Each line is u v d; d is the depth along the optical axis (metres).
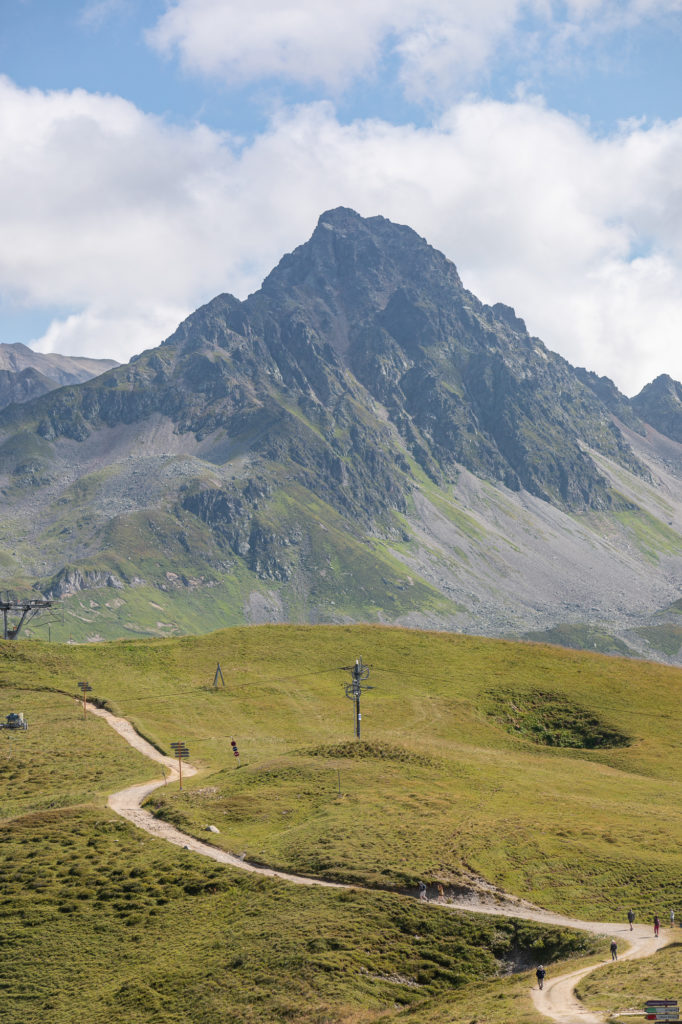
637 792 95.19
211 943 58.59
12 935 60.88
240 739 115.00
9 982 55.56
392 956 55.75
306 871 67.44
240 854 72.12
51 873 69.25
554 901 62.53
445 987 53.19
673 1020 37.06
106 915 63.41
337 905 61.47
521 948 56.84
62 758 103.31
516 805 83.75
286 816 80.94
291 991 52.31
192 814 81.38
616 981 45.81
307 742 114.31
